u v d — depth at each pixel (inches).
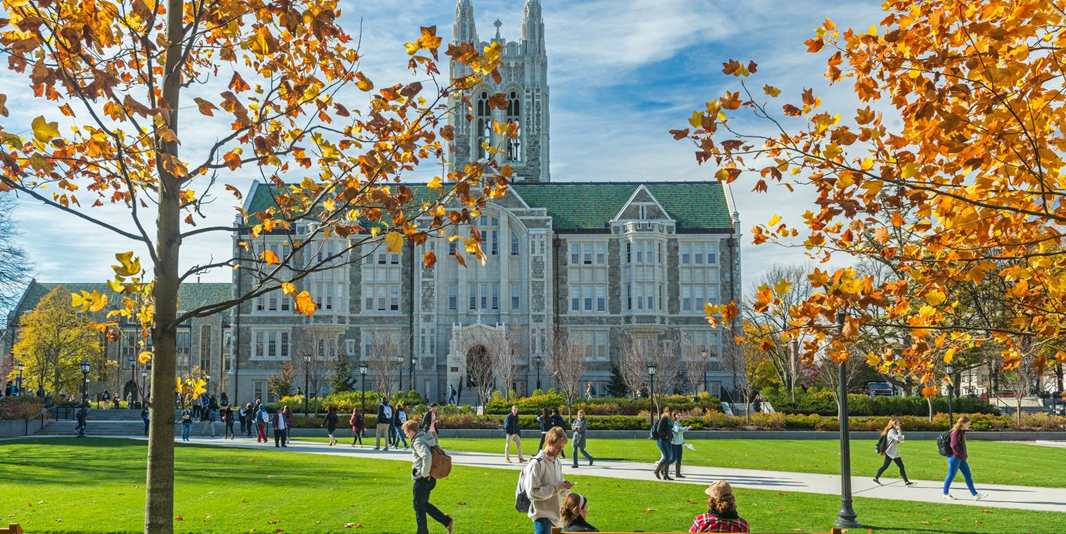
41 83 349.1
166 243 392.5
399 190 400.8
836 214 328.5
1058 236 309.9
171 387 387.2
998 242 318.3
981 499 853.2
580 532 455.2
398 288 3107.8
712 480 1003.3
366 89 409.1
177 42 400.8
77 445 1595.7
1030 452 1503.4
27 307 4483.3
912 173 306.0
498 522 700.7
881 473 985.5
